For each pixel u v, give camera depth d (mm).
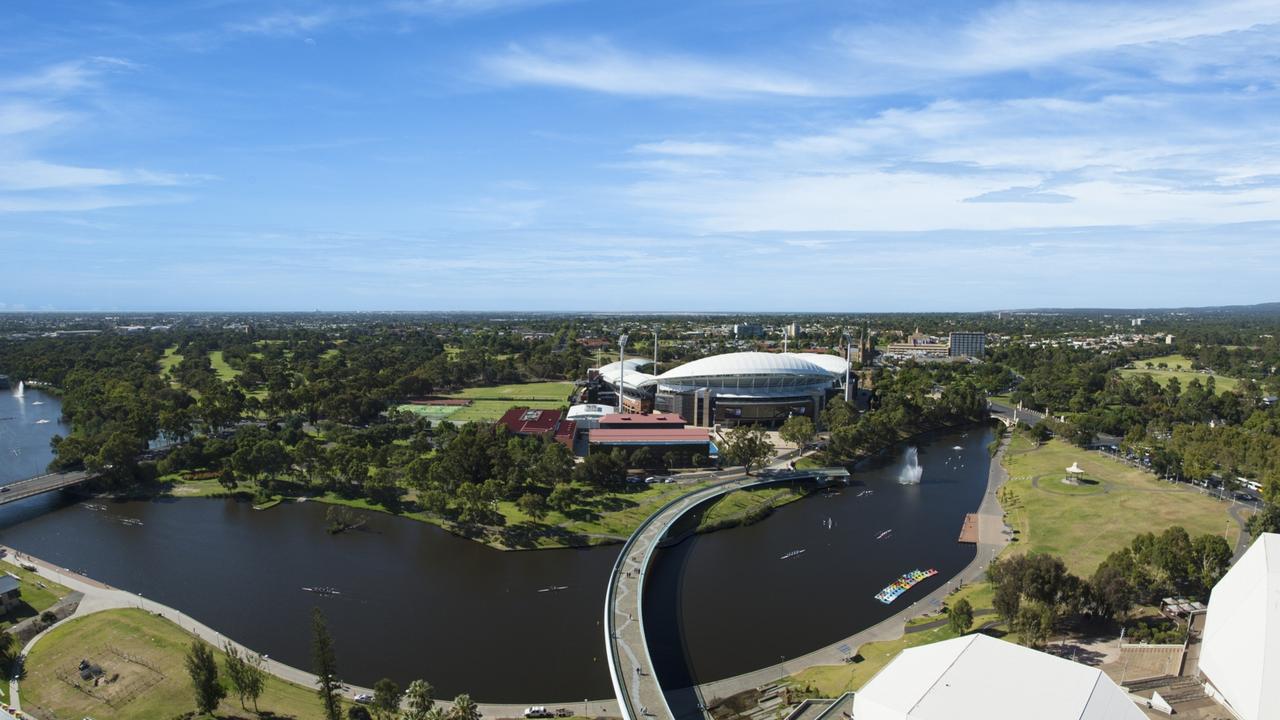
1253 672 115125
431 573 186125
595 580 181875
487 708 127188
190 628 152500
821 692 128875
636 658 137750
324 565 190875
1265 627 117375
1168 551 161000
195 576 182750
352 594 173250
